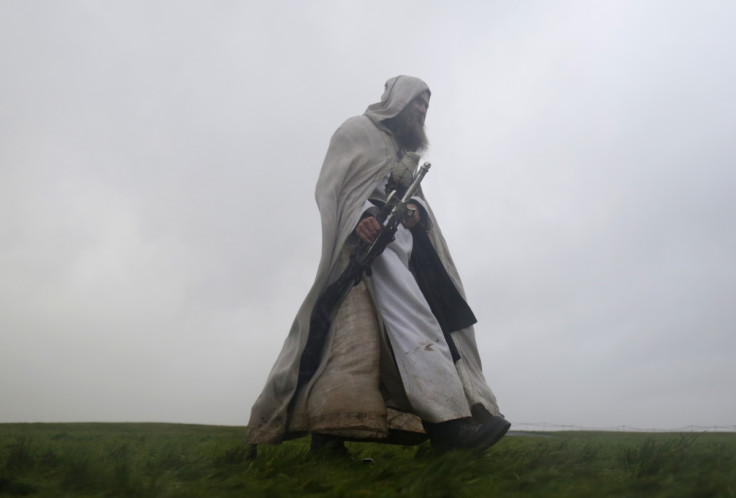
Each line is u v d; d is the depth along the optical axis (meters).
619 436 6.48
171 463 3.15
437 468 2.29
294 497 2.08
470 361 4.66
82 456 2.84
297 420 4.02
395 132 4.88
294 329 4.22
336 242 4.39
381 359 4.08
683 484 2.09
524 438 6.36
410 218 4.52
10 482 2.29
